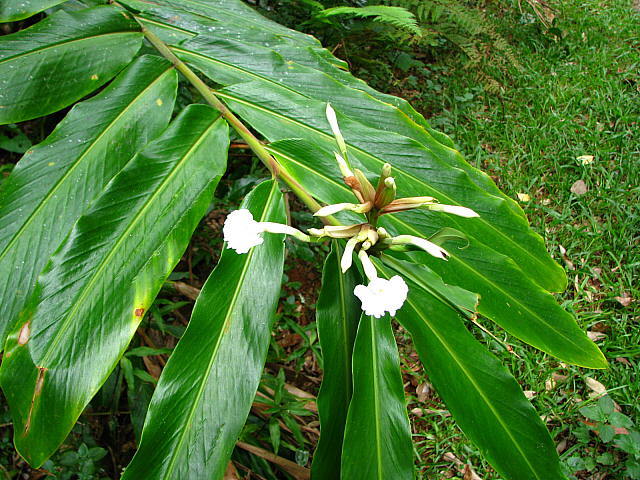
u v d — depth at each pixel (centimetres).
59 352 50
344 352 57
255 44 74
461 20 201
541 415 117
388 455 52
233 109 64
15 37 64
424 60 230
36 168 59
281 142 62
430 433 117
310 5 166
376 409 54
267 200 58
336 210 48
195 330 52
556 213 156
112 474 103
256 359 52
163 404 49
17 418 48
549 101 203
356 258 59
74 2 85
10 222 56
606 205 160
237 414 50
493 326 130
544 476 55
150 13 74
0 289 54
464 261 63
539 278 68
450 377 58
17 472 96
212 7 85
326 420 55
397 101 79
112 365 49
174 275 123
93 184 59
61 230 57
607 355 125
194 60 69
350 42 188
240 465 99
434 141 71
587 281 144
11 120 60
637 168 170
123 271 52
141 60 67
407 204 49
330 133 65
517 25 248
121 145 61
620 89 209
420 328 59
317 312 57
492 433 56
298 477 97
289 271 144
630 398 118
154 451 48
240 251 48
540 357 126
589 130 187
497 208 66
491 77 212
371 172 63
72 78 63
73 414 48
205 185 57
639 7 290
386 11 154
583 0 282
